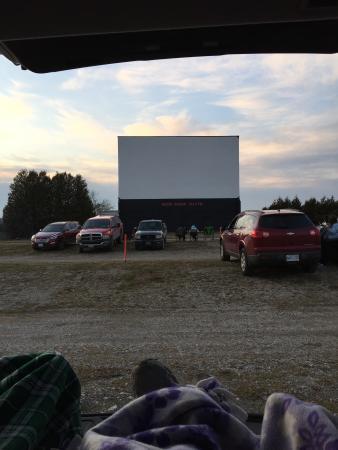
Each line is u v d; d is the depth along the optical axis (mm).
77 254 25781
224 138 42844
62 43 2885
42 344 7219
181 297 11594
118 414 1334
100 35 2809
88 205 84438
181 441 1166
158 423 1308
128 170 42438
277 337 7480
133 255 23844
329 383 5070
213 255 22781
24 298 12156
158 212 42688
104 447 1142
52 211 80438
